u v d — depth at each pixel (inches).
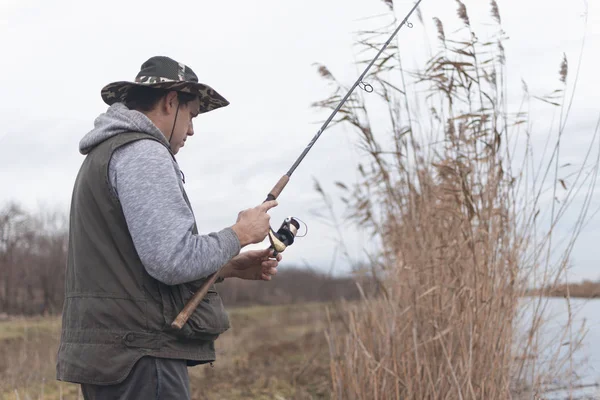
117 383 80.4
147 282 82.3
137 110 91.5
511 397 143.6
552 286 151.9
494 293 149.3
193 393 226.5
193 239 81.5
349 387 158.9
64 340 84.7
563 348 149.9
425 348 151.9
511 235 154.3
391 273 169.3
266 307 727.7
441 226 161.3
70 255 87.5
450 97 163.0
